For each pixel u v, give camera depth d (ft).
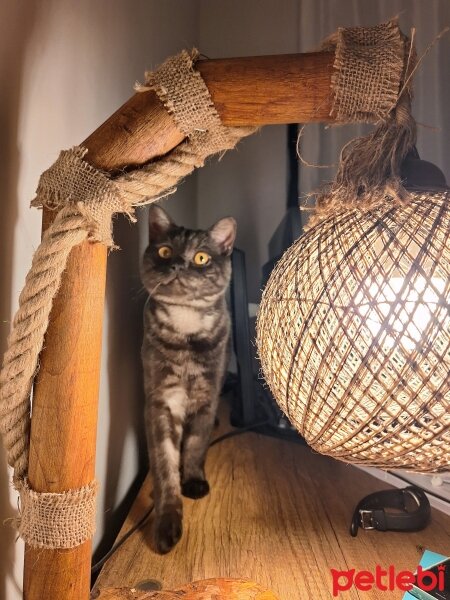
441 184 1.49
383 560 2.31
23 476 1.57
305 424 1.48
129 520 2.73
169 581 2.17
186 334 3.17
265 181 4.67
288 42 4.46
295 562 2.29
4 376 1.46
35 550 1.55
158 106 1.42
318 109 1.39
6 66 1.69
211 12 4.63
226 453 3.51
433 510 2.75
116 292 2.98
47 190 1.46
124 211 1.51
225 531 2.56
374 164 1.45
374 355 1.26
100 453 2.69
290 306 1.47
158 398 3.10
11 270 1.79
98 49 2.47
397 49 1.33
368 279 1.34
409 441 1.32
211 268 3.33
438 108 3.22
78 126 2.27
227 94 1.39
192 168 1.55
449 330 1.24
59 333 1.48
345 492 2.97
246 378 3.80
